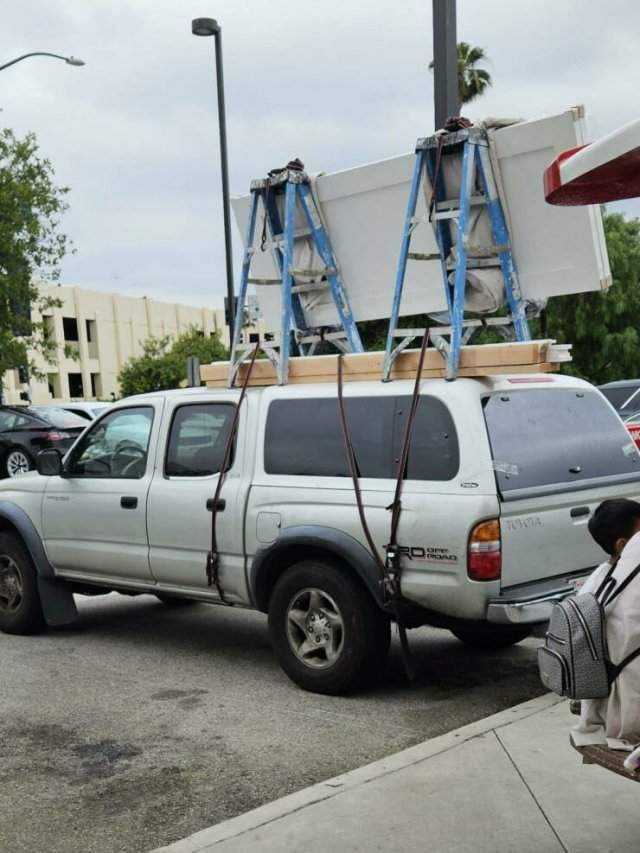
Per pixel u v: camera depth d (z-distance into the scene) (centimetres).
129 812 448
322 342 724
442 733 531
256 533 623
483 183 591
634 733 335
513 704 580
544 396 598
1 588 805
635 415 1425
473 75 3294
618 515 361
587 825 392
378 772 455
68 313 6700
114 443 732
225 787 471
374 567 566
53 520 757
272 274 739
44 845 418
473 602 533
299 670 609
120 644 759
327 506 591
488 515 530
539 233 594
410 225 601
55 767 506
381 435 582
